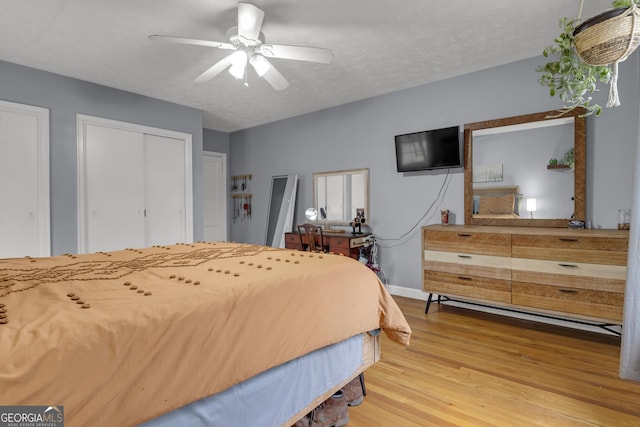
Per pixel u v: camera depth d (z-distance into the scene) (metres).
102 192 3.79
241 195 5.92
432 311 3.41
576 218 2.89
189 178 4.56
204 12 2.36
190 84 3.75
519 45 2.88
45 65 3.24
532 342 2.64
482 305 3.42
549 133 3.02
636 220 1.76
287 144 5.20
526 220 3.13
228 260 1.86
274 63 3.21
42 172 3.35
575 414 1.72
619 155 2.75
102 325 0.89
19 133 3.23
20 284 1.32
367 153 4.28
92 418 0.78
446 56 3.08
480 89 3.40
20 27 2.56
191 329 1.02
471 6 2.32
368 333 1.86
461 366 2.25
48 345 0.79
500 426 1.63
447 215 3.58
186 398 0.97
